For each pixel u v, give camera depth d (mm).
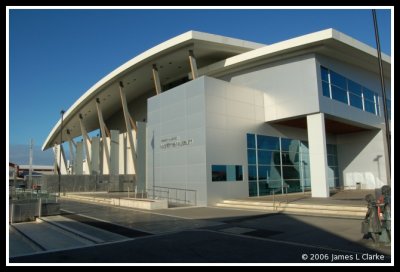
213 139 22797
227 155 23500
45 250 9734
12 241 11922
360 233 10992
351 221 13680
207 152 22250
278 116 26266
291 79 25953
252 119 25953
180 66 34344
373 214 9445
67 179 42062
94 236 11430
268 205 19109
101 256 8648
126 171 45500
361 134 33750
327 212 16516
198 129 22969
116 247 9703
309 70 25062
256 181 25156
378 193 9703
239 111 25062
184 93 24672
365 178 33000
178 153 24641
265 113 27109
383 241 9320
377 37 11906
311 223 13422
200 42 28859
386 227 9297
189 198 23156
